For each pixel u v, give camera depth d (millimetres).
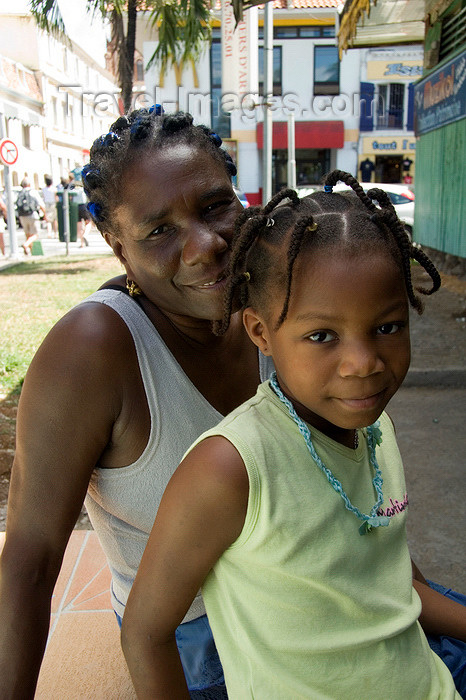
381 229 951
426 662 1125
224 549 1023
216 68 18844
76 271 11469
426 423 4605
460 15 8586
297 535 990
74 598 2223
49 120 30125
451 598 1516
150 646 1069
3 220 15141
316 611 1020
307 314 937
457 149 8750
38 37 28438
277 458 1013
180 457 1247
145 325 1236
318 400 983
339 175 1030
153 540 1039
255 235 997
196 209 1167
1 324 7219
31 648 1165
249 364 1439
